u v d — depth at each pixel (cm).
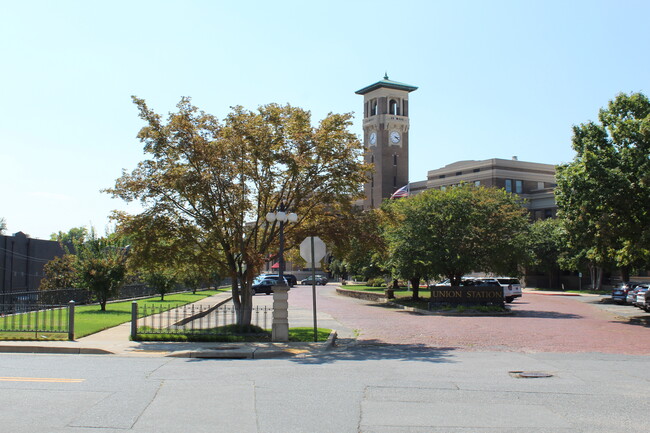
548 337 1938
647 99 2875
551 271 6788
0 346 1524
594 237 2886
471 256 3384
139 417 775
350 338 1947
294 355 1492
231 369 1208
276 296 1750
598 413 811
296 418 775
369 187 11050
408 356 1459
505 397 916
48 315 2436
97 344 1596
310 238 1805
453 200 3512
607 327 2328
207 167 1847
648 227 2617
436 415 794
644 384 1042
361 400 888
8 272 3638
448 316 2966
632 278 6250
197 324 2339
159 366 1246
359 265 5756
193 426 732
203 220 1909
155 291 4678
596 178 2684
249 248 1839
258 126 1862
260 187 1886
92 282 2823
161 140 1831
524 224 3581
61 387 975
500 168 8488
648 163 2614
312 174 1947
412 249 3462
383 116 10900
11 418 760
